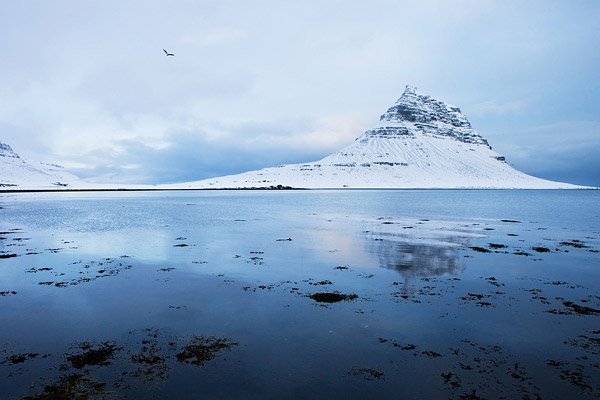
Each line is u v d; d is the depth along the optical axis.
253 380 7.47
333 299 12.55
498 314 11.16
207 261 18.80
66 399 6.87
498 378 7.56
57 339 9.48
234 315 11.09
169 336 9.63
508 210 59.34
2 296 12.99
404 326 10.22
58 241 25.22
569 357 8.49
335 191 186.88
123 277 15.58
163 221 39.50
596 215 49.31
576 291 13.53
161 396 6.94
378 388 7.18
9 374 7.79
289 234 29.06
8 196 111.88
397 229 32.59
